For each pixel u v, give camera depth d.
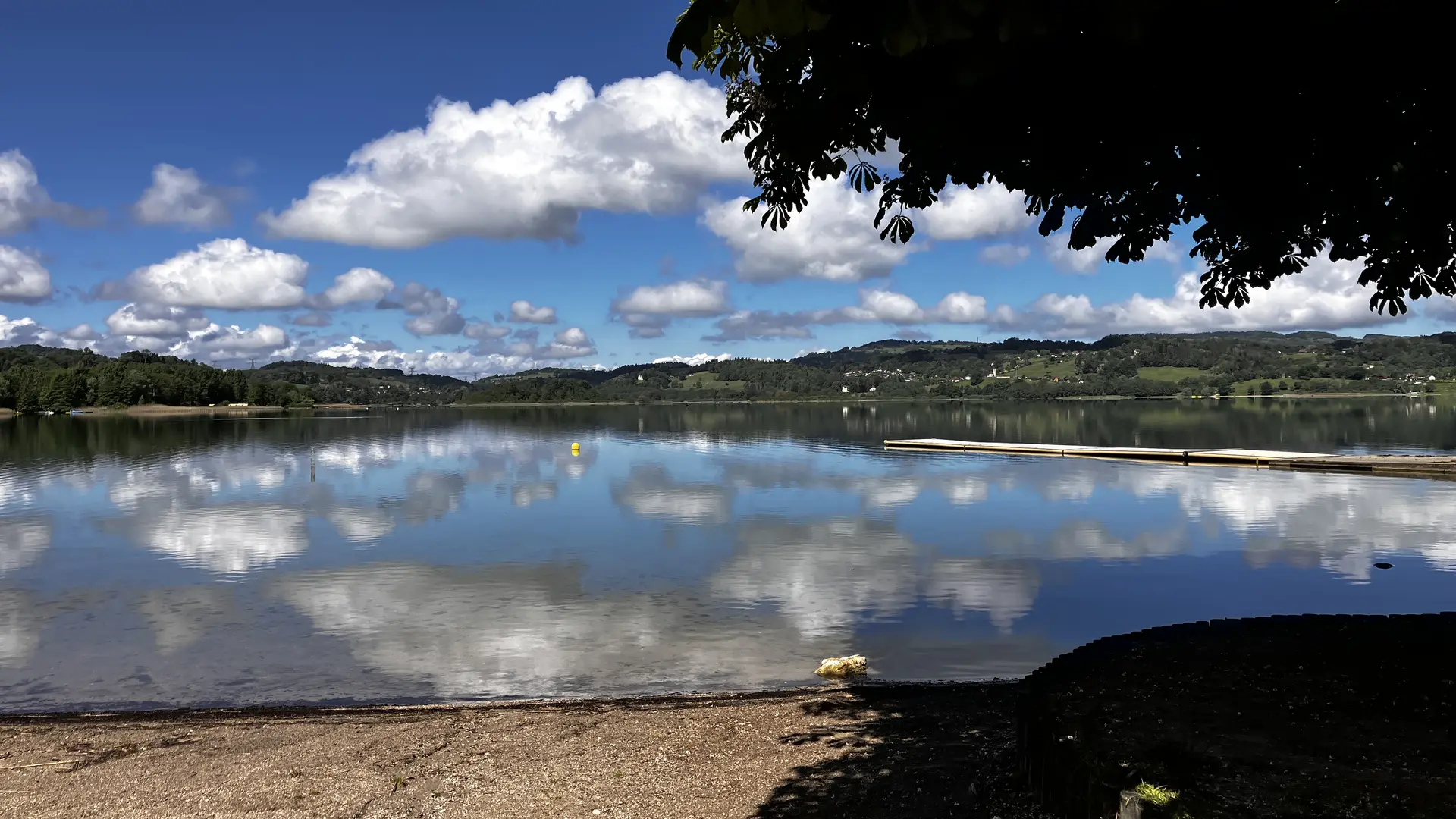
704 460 44.94
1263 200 5.58
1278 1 3.88
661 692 10.54
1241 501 27.19
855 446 54.81
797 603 14.83
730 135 7.14
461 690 10.70
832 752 7.68
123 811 7.09
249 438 67.94
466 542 20.98
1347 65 4.30
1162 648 6.71
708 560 18.59
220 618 14.16
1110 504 26.78
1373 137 4.68
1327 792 4.30
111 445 59.19
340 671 11.48
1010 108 4.91
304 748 8.48
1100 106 4.82
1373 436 59.94
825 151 6.35
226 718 9.54
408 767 7.90
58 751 8.53
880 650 12.22
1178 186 5.86
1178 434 65.62
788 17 2.30
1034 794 5.70
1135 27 2.20
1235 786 4.38
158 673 11.45
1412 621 7.42
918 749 7.54
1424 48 4.10
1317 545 19.95
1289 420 83.38
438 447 56.66
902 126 5.25
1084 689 5.84
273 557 19.27
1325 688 5.78
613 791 7.11
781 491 31.05
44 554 19.75
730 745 8.12
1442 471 33.97
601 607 14.62
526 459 46.59
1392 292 7.25
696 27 2.51
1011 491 30.25
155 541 21.34
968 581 16.44
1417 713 5.34
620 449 53.78
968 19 2.06
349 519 25.08
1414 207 5.21
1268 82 4.45
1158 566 17.73
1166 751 4.83
